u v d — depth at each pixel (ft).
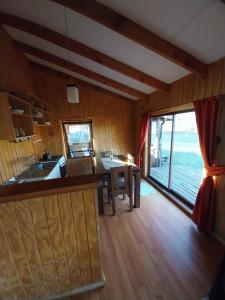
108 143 16.80
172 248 7.02
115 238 7.71
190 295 5.13
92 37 7.61
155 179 14.73
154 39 6.21
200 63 7.10
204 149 7.38
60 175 13.11
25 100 8.93
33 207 4.26
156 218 9.23
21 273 4.72
